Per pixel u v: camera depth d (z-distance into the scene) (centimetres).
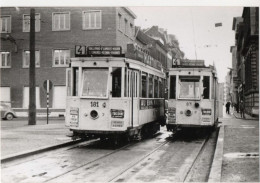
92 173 973
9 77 3925
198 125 1788
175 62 1883
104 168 1041
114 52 1499
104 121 1452
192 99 1794
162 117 2150
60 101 3812
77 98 1477
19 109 3891
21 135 1778
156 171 1002
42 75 3856
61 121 3039
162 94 2153
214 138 1877
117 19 3672
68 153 1320
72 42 3775
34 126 2348
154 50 5044
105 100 1452
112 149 1432
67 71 1511
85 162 1134
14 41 3878
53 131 1991
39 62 3866
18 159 1183
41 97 3853
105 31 3669
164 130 2405
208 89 1795
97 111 1456
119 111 1448
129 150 1408
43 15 3834
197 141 1722
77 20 3750
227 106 4900
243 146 1390
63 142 1512
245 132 1964
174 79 1828
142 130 1758
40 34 3844
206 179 908
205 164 1116
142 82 1678
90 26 3719
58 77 3816
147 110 1764
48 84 2330
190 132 2152
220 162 1032
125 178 915
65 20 3794
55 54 3838
